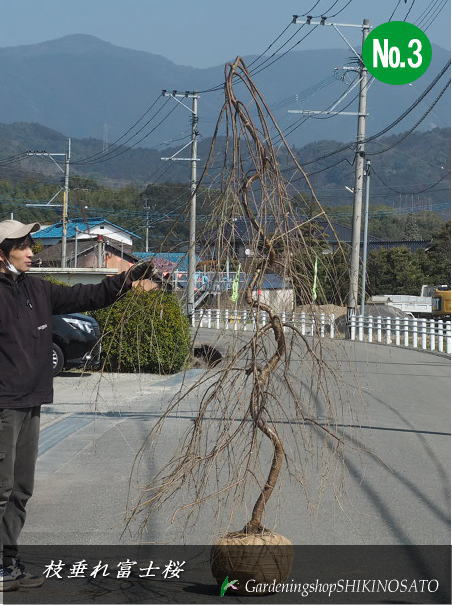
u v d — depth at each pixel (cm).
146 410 1424
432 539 702
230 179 550
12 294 553
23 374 550
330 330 613
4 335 548
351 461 1002
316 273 569
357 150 3741
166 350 1972
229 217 551
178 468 573
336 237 589
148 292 613
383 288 6731
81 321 1897
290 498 823
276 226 550
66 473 943
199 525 732
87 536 705
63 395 1641
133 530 722
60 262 6147
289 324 567
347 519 757
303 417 589
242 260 553
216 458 585
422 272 6819
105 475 930
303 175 554
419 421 1359
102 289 586
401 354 3022
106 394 1652
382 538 703
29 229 558
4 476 545
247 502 804
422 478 927
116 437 1163
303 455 1000
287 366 571
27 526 734
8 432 546
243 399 590
